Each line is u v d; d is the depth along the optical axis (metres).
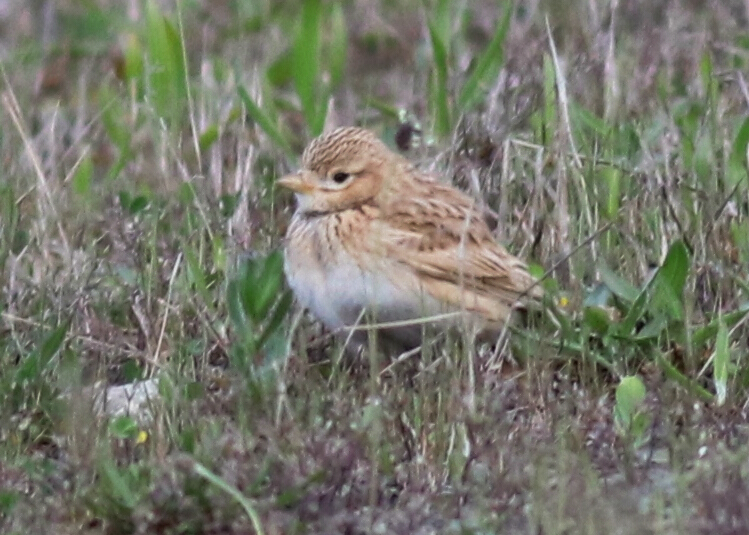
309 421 13.07
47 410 13.84
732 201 16.39
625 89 19.14
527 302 15.27
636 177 16.80
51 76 24.11
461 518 12.13
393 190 15.44
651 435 13.30
